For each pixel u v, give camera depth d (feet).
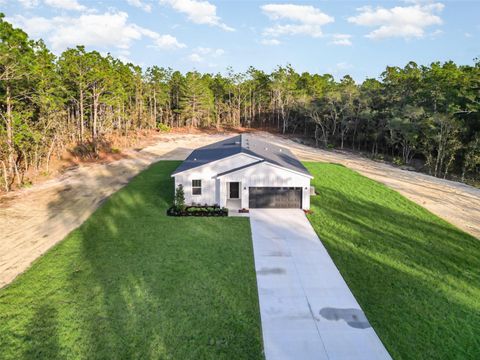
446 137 136.87
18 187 96.27
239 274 48.39
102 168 124.88
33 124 116.47
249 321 38.29
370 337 36.06
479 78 146.61
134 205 79.00
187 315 39.06
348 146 203.82
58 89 139.13
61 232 63.67
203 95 248.73
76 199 84.99
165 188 93.86
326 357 33.24
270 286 45.52
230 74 270.87
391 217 73.77
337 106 199.52
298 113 234.17
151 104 248.52
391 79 202.28
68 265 50.31
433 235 64.44
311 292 44.29
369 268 50.88
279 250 56.34
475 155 128.06
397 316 39.65
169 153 158.81
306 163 136.36
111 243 58.03
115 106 186.70
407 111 152.25
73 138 154.81
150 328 36.78
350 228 66.69
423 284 46.78
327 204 81.61
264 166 75.77
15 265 50.80
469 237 64.08
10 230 64.69
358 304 41.81
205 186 78.07
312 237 61.87
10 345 34.14
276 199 77.51
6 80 97.91
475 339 35.99
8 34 92.89
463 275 49.70
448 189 106.52
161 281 46.14
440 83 155.63
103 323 37.45
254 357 33.01
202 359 32.60
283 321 38.47
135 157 148.05
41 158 123.75
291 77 263.08
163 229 64.54
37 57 117.80
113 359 32.48
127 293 43.19
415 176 125.90
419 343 35.27
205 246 57.31
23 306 40.40
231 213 74.02
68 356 32.78
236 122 272.31
